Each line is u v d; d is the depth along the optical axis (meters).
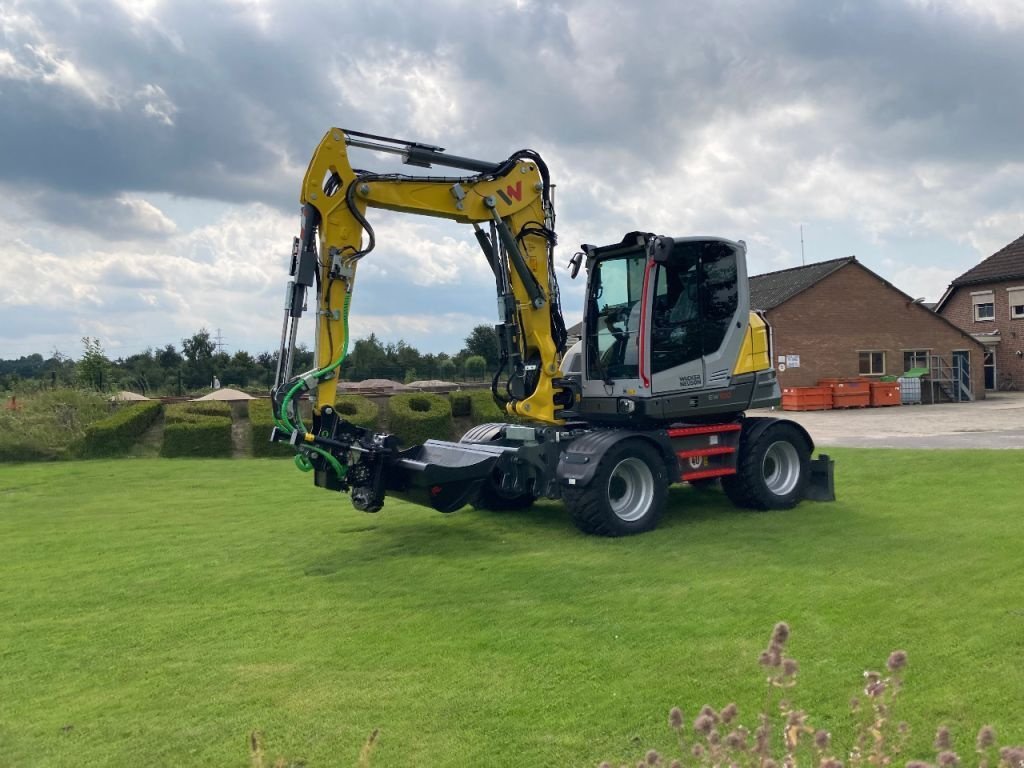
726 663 4.59
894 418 24.64
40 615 5.83
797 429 9.49
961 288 39.69
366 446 7.77
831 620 5.24
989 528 7.82
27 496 11.59
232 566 7.16
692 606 5.62
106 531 8.88
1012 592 5.73
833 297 31.73
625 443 8.18
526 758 3.62
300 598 6.12
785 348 31.00
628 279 8.88
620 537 8.02
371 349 43.84
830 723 3.82
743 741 2.64
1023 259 37.12
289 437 7.53
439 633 5.23
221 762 3.66
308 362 11.66
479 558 7.26
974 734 3.72
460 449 8.63
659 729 3.85
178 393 34.09
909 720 3.86
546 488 8.46
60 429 17.36
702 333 9.09
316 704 4.21
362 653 4.91
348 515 9.63
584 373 9.23
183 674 4.66
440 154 8.41
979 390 33.53
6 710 4.24
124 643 5.20
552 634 5.15
